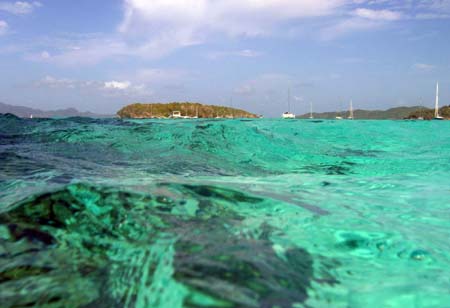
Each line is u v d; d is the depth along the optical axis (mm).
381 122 12688
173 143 5160
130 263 1191
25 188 2125
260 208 1916
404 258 1440
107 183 2186
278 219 1754
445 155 5258
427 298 1106
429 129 10320
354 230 1711
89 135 5930
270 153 4863
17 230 1508
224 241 1354
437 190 2832
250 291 946
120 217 1616
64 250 1339
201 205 1851
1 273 1169
